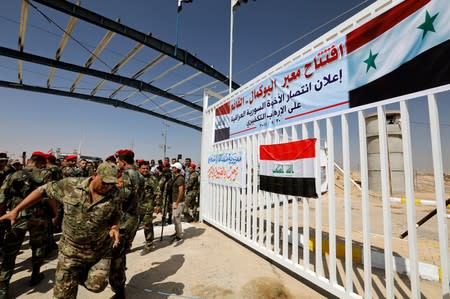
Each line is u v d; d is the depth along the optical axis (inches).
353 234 235.8
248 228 189.0
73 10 328.8
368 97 106.7
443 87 82.3
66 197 84.7
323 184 529.0
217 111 260.4
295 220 142.7
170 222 281.7
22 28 346.0
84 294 119.6
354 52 114.3
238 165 207.6
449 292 80.7
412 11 93.0
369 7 109.4
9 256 115.1
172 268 153.5
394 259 147.4
